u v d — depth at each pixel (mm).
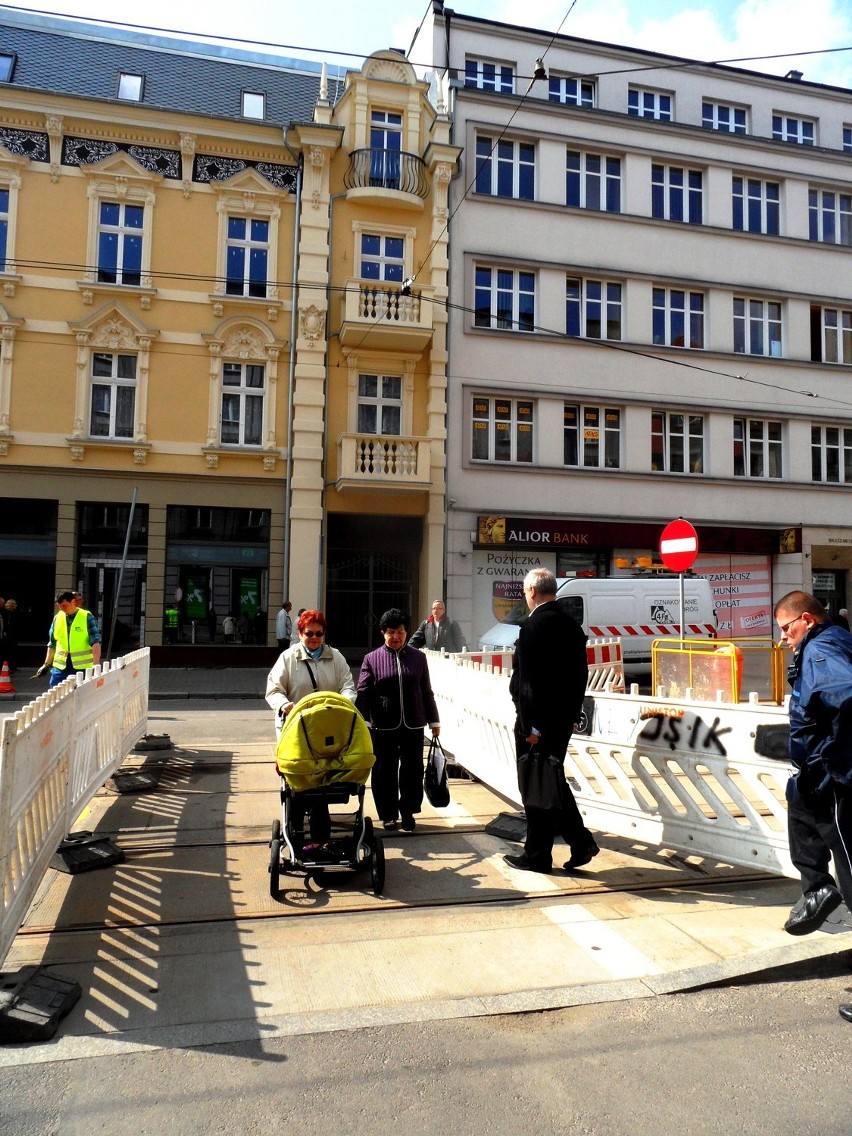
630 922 4551
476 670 7742
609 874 5340
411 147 20406
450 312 20266
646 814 5691
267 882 5113
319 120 19750
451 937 4332
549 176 21297
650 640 15305
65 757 5051
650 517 21234
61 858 5285
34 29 20031
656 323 22031
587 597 15062
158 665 18438
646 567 20984
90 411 18469
